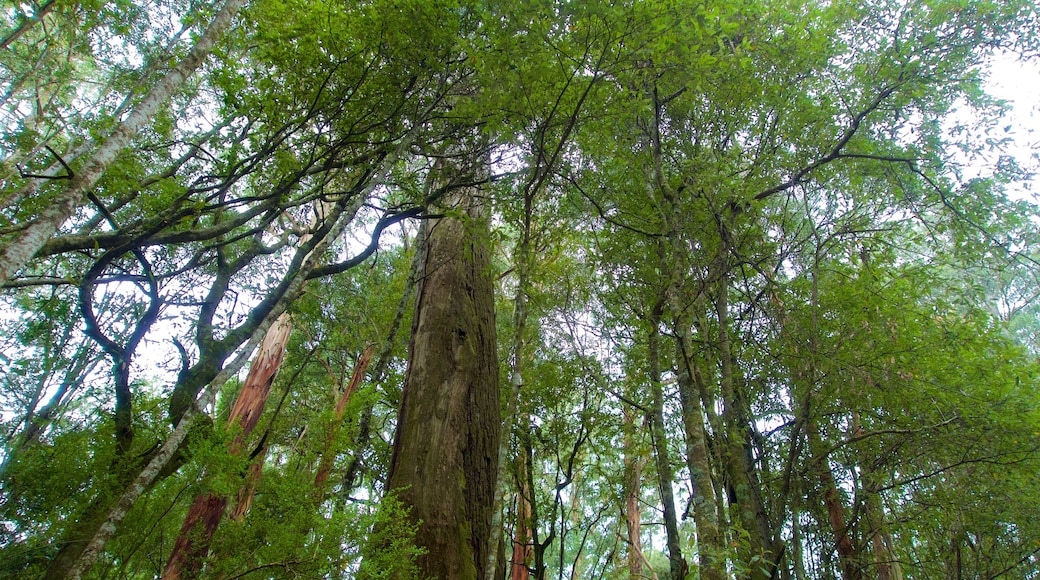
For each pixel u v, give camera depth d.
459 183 7.37
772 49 5.47
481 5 5.00
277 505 4.13
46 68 7.15
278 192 5.73
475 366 7.36
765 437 5.97
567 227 6.31
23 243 3.01
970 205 5.85
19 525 4.03
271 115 5.66
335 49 5.39
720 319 5.48
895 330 5.52
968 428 5.17
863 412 5.82
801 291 6.09
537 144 5.40
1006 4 5.19
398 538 4.28
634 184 6.42
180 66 4.07
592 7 4.20
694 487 4.46
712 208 5.48
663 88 5.74
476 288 8.19
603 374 7.85
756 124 6.02
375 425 9.77
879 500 5.81
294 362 11.33
